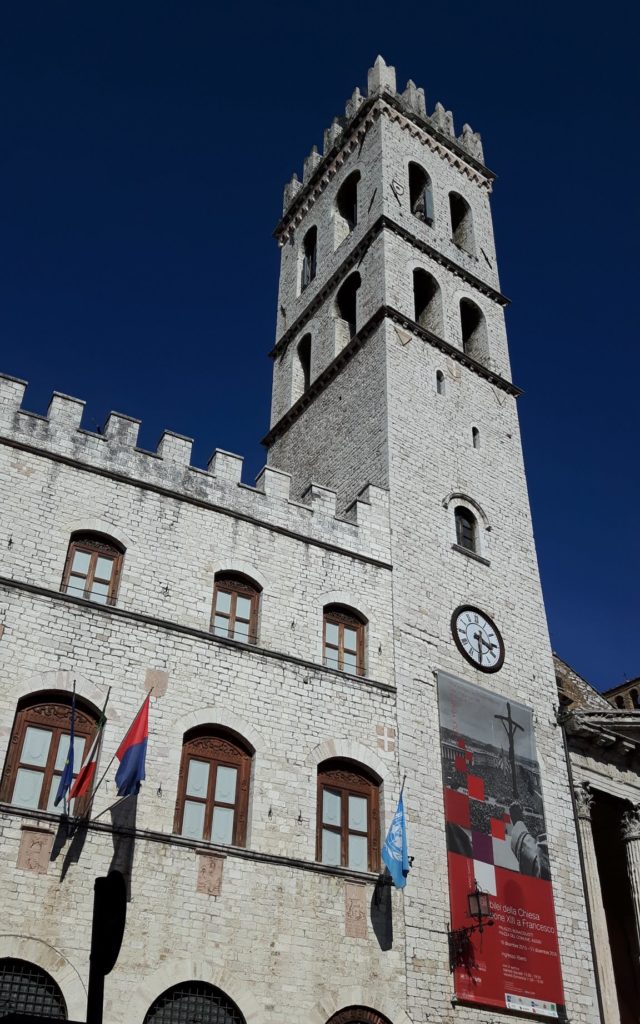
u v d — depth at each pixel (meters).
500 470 39.97
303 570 30.47
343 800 27.30
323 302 47.34
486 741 31.27
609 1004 28.91
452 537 35.72
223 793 25.52
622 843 36.06
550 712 34.38
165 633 26.66
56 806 23.05
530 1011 26.94
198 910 23.12
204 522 29.38
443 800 28.84
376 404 38.19
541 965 28.08
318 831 26.39
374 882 26.00
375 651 30.39
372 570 32.16
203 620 27.61
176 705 25.70
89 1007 15.04
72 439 28.47
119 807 23.55
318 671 28.62
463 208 51.38
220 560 28.97
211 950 22.81
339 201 51.38
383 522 33.72
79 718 24.56
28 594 25.20
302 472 41.47
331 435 40.47
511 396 43.75
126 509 28.19
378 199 46.09
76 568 26.75
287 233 55.81
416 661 31.12
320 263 50.06
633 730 36.00
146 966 21.94
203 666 26.72
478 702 31.94
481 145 55.66
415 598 32.62
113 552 27.55
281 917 24.08
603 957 29.83
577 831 32.22
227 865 24.08
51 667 24.55
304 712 27.66
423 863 27.22
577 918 30.02
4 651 24.16
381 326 40.47
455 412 40.06
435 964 25.78
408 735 29.27
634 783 35.88
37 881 21.75
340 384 41.66
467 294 46.09
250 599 29.19
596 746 35.38
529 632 35.84
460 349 42.62
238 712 26.55
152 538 28.12
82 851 22.55
